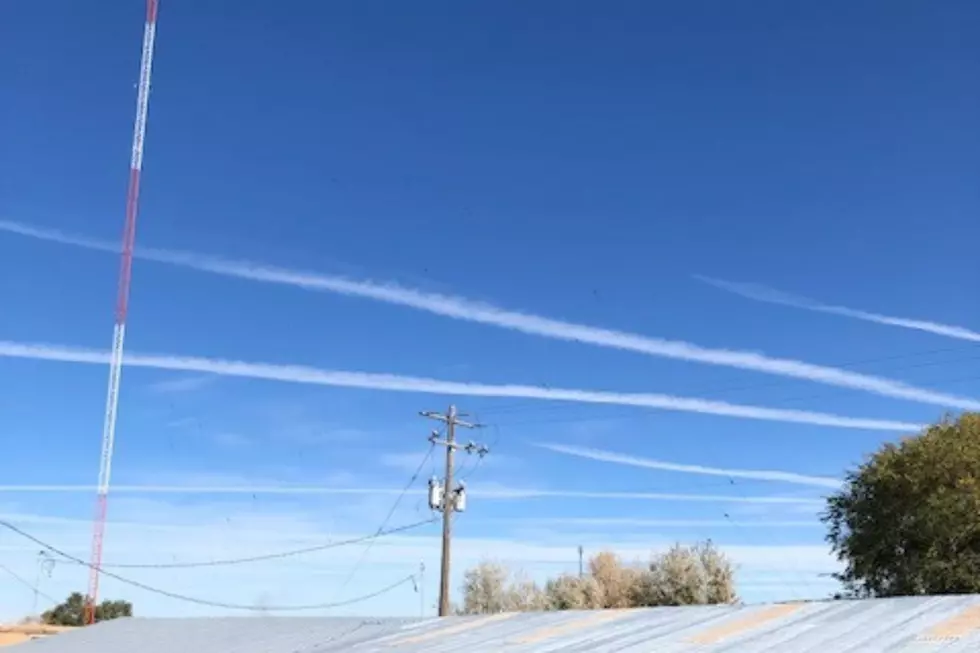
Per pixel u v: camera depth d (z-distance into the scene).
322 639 21.08
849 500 39.81
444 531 36.72
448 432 37.75
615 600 63.91
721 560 61.06
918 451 36.94
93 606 48.38
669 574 61.16
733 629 14.98
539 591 67.44
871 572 38.44
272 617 25.31
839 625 14.09
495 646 16.58
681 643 14.41
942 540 34.84
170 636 25.22
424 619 21.97
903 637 12.66
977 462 35.09
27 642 27.95
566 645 15.70
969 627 12.69
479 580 67.00
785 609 16.17
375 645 18.97
